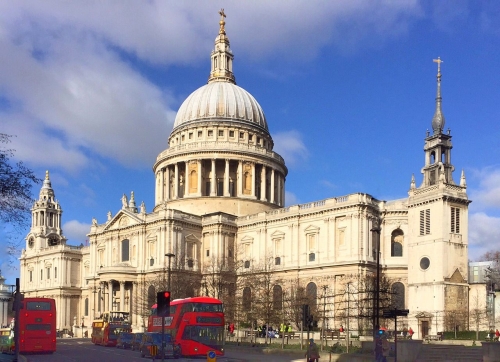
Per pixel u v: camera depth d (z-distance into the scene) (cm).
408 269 10238
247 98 16875
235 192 15575
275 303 10756
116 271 13662
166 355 7112
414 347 6272
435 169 10275
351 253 11419
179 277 12556
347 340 7588
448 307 9500
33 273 19400
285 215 12888
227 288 12206
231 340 10300
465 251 9912
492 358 5484
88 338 14762
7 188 3912
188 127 16238
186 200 15188
